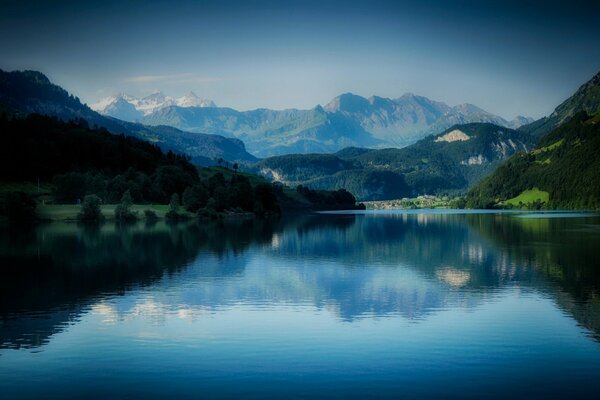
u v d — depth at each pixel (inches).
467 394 1389.0
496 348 1731.1
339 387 1428.4
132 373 1526.8
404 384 1445.6
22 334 1899.6
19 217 7544.3
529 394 1389.0
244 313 2203.5
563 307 2288.4
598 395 1381.6
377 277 3093.0
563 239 5265.8
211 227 7170.3
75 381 1476.4
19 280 2967.5
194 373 1523.1
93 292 2630.4
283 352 1695.4
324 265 3572.8
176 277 3073.3
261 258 3932.1
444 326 1991.9
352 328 1971.0
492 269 3356.3
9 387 1439.5
